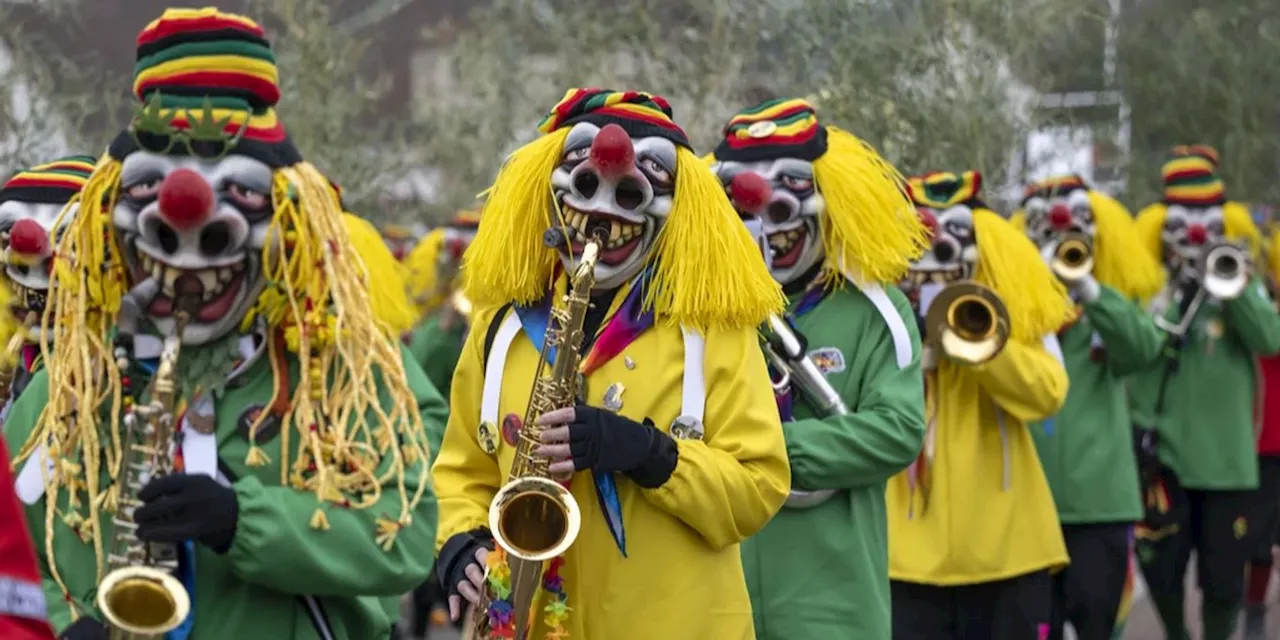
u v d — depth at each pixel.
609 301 5.38
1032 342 8.70
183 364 4.72
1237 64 19.06
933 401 8.48
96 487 4.68
